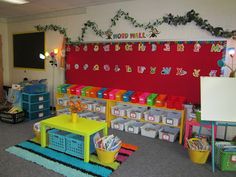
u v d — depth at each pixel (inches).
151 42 142.0
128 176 89.4
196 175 92.4
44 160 99.7
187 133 117.3
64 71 186.1
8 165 94.6
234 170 97.0
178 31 133.9
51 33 189.6
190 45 130.1
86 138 97.9
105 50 160.4
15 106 168.9
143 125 143.6
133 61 150.2
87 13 166.7
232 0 117.0
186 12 129.6
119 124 147.3
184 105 127.1
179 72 135.3
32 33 202.8
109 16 157.2
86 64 170.6
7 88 215.8
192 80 131.9
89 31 167.9
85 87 163.6
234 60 119.3
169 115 136.5
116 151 99.6
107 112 150.9
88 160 99.9
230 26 119.0
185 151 116.0
